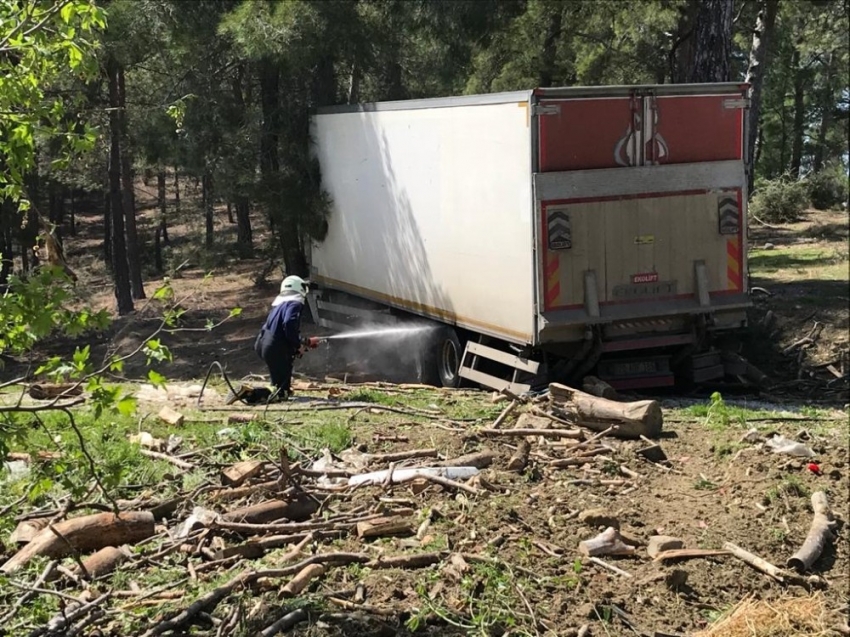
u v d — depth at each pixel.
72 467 5.08
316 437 8.58
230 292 26.39
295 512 6.79
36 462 5.43
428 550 6.31
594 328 11.66
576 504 7.45
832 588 6.84
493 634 5.52
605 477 8.20
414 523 6.72
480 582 5.99
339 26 17.34
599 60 23.48
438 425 9.37
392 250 14.82
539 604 5.93
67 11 4.36
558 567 6.43
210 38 17.86
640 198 11.65
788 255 23.66
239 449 8.21
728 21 16.94
